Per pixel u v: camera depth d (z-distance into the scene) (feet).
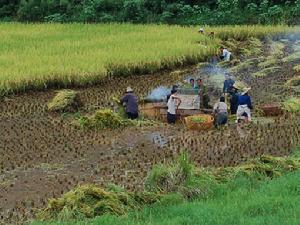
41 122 84.58
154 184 52.75
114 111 88.84
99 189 49.88
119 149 70.08
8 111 91.56
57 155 68.54
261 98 95.30
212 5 188.96
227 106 86.79
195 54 128.36
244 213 43.32
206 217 42.70
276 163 57.93
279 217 41.34
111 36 146.51
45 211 48.85
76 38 145.79
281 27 157.79
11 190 57.00
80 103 91.56
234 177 54.85
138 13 181.88
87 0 187.62
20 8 187.93
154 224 42.52
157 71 122.01
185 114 83.41
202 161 63.16
